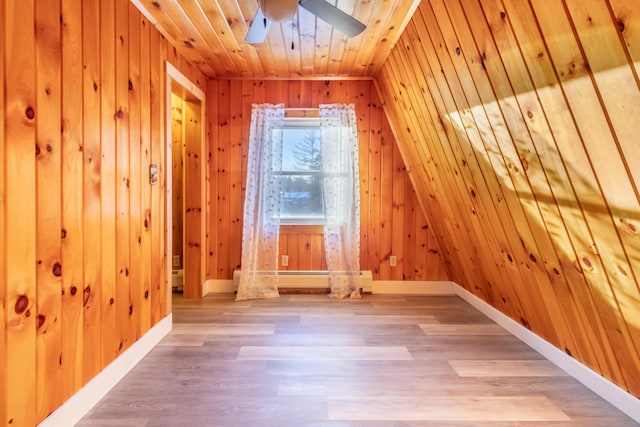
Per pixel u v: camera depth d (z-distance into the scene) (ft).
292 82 11.94
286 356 7.50
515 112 4.96
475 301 10.92
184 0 6.89
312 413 5.53
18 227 4.22
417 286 12.42
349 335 8.67
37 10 4.48
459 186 8.27
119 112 6.45
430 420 5.39
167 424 5.25
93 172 5.67
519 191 5.84
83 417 5.39
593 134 3.79
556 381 6.57
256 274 11.92
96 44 5.73
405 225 12.37
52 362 4.81
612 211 4.12
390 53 9.27
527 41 4.16
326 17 5.95
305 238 12.35
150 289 7.77
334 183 11.96
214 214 12.25
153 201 7.90
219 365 7.07
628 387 5.60
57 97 4.84
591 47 3.40
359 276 12.07
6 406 4.09
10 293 4.13
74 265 5.24
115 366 6.33
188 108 11.44
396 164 12.23
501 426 5.27
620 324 5.15
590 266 5.08
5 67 4.02
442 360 7.38
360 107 12.04
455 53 5.89
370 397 5.98
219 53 9.66
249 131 12.07
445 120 7.38
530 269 6.86
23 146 4.28
